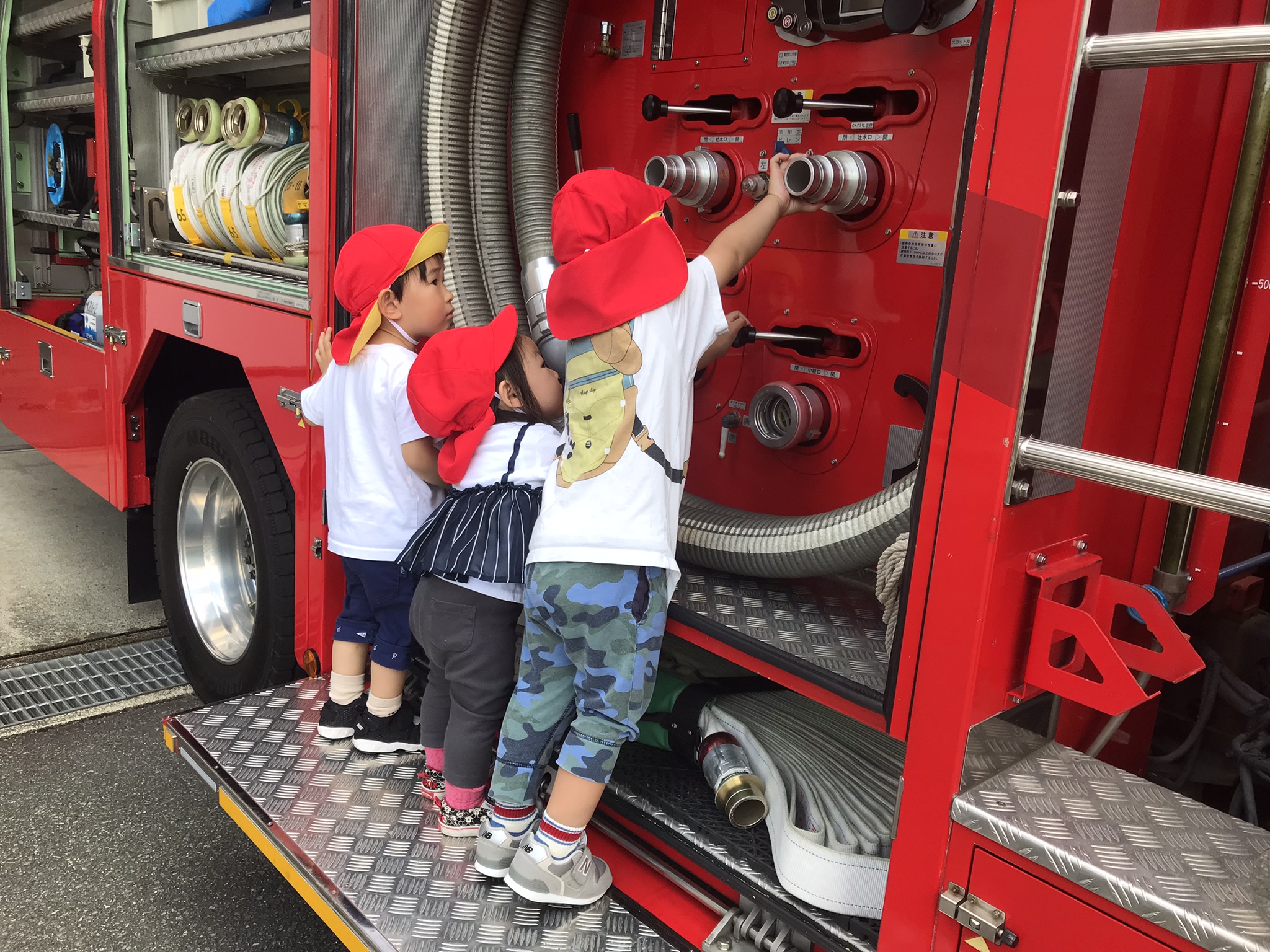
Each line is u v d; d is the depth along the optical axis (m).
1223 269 1.53
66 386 3.92
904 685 1.39
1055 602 1.34
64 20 3.88
